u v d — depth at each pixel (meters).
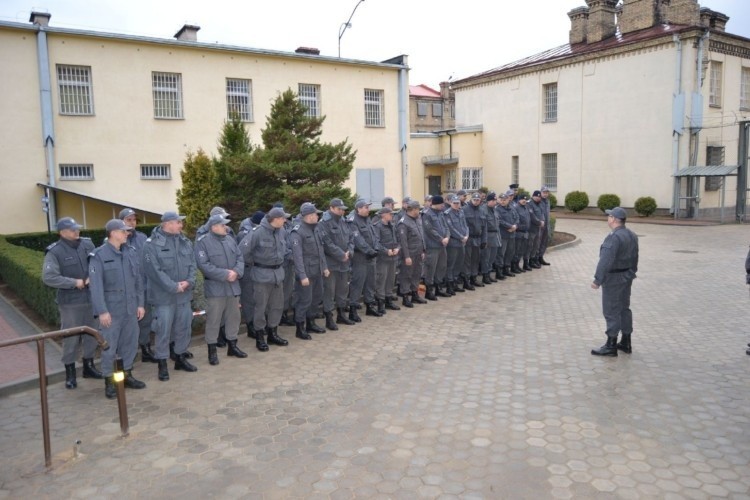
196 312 8.45
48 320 8.94
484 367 7.00
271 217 7.86
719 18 28.77
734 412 5.55
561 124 29.95
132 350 6.60
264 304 7.95
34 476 4.66
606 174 28.06
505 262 13.34
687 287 11.56
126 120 17.98
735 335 8.16
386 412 5.71
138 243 8.09
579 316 9.53
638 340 8.05
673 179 25.42
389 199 10.35
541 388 6.26
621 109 27.16
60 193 16.94
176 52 18.81
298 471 4.60
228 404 6.05
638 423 5.34
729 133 26.91
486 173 34.06
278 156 13.42
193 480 4.52
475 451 4.85
